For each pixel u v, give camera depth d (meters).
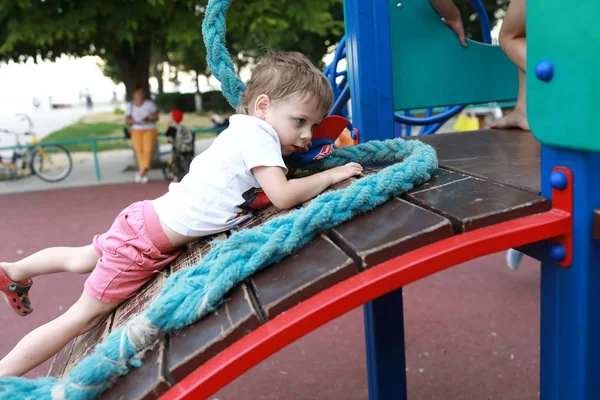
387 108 2.30
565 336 1.29
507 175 1.53
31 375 3.07
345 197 1.36
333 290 1.14
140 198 7.72
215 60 1.75
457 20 2.52
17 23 7.75
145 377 1.16
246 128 1.64
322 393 2.83
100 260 1.70
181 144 8.64
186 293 1.25
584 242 1.21
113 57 9.77
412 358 3.09
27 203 7.78
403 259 1.17
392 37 2.43
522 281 4.05
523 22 2.23
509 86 2.69
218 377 1.07
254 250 1.31
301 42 11.80
